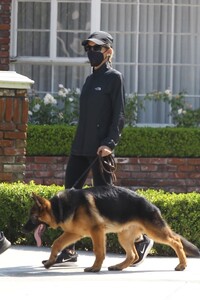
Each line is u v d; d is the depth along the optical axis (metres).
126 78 20.27
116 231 11.77
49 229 13.88
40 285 11.02
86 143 12.11
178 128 19.09
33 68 20.03
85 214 11.53
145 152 18.97
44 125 18.72
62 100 19.53
